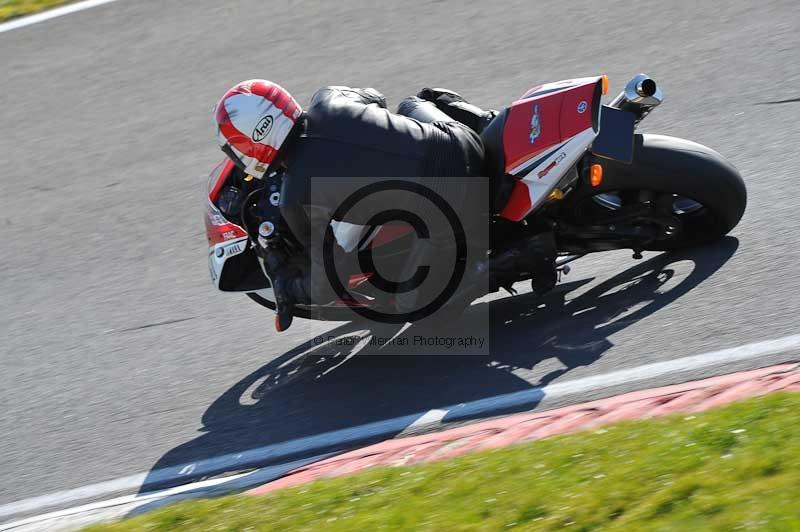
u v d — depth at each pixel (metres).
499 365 18.47
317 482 15.33
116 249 26.64
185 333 22.56
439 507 13.53
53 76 36.59
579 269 20.94
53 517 17.12
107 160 30.91
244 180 20.08
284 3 37.88
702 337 17.42
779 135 23.61
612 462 13.48
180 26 37.91
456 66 30.89
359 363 19.92
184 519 15.05
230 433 18.69
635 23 30.66
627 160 17.22
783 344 16.59
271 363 20.75
